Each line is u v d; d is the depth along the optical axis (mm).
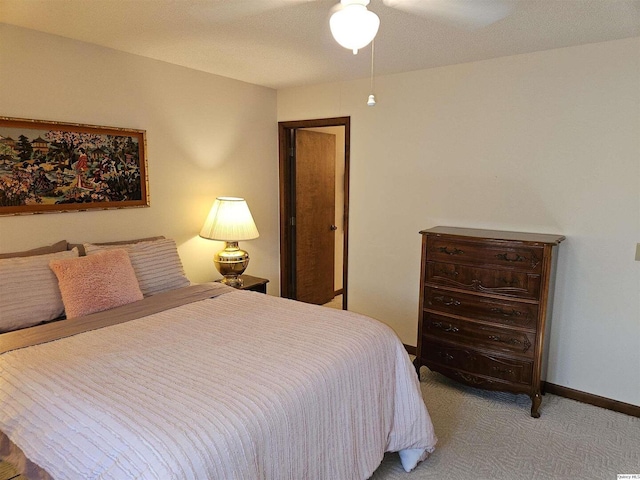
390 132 3600
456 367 3004
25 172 2561
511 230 3104
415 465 2213
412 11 2119
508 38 2564
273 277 4512
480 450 2379
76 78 2752
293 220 4562
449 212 3375
